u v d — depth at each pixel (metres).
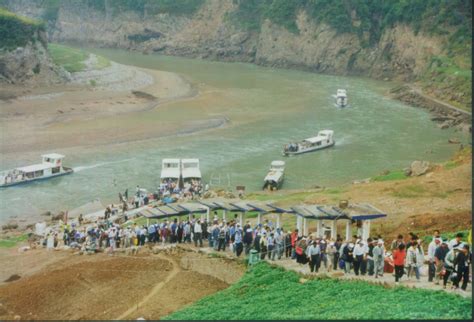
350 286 42.50
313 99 169.00
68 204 90.25
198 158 113.25
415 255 42.94
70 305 44.81
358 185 87.88
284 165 107.62
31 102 149.75
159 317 41.34
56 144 119.06
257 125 138.25
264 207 59.50
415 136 131.38
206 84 188.00
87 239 63.84
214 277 50.41
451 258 40.28
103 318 42.06
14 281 51.84
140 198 88.50
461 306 36.22
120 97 160.50
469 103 157.00
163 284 48.34
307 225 56.91
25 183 99.00
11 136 122.88
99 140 122.62
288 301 41.03
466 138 129.38
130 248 58.97
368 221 51.97
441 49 199.25
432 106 159.75
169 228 59.25
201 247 55.50
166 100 160.88
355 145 123.81
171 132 130.00
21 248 66.31
